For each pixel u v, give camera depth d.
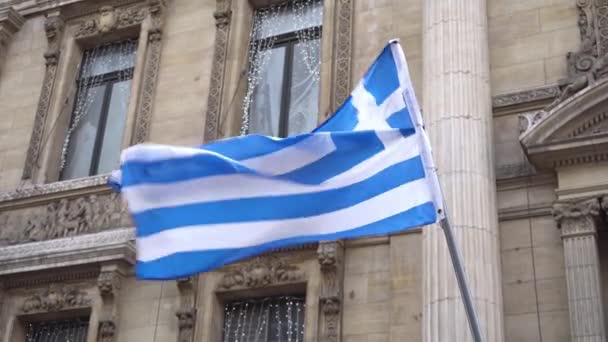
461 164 13.35
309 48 17.78
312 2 18.19
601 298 12.40
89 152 18.84
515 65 14.89
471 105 13.94
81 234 16.94
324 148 9.88
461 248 12.66
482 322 12.16
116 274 15.81
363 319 14.05
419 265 13.96
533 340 12.72
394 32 16.39
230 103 17.12
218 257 9.71
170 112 17.59
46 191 17.69
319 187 9.77
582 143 13.09
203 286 15.41
